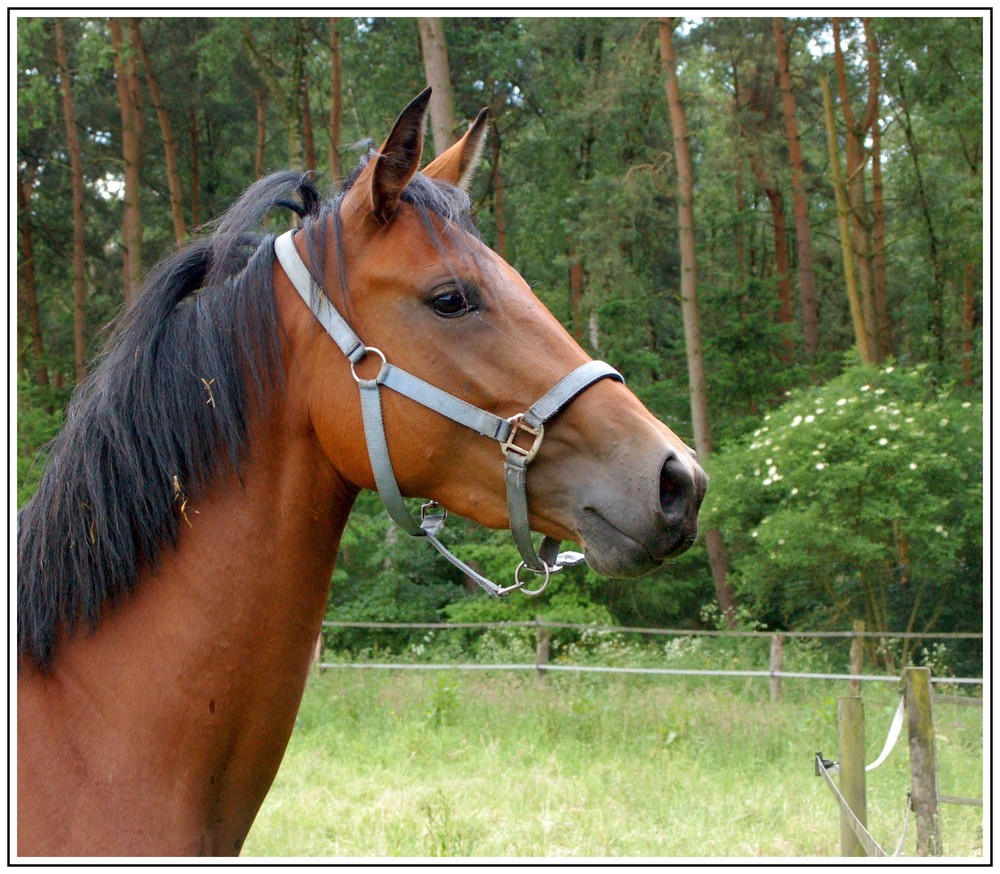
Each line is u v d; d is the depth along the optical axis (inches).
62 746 64.7
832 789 156.6
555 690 371.6
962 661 463.2
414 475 69.4
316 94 870.4
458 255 69.6
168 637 67.5
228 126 861.8
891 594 501.4
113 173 837.2
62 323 884.0
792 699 364.8
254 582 69.3
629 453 65.0
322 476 72.2
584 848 190.1
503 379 67.8
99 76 690.2
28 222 791.7
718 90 842.8
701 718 312.3
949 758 273.0
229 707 68.3
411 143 68.9
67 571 67.4
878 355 692.7
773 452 409.7
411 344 68.5
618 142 676.7
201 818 67.9
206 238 76.6
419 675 402.3
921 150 743.7
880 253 681.0
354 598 560.4
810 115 824.3
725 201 798.5
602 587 525.7
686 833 200.7
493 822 208.5
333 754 283.6
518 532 67.6
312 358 70.6
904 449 382.3
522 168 709.3
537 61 670.5
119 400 69.3
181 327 71.5
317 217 74.2
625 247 693.9
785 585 485.4
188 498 68.9
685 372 727.7
